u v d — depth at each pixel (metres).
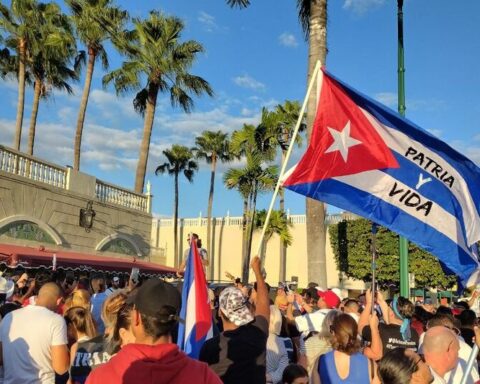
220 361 3.81
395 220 5.76
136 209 24.77
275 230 35.72
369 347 5.39
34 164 18.39
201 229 40.28
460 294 6.05
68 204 19.89
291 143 5.53
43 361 4.41
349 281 33.47
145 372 2.27
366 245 29.19
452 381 4.76
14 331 4.43
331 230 31.98
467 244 5.88
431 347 4.00
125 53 29.03
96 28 27.41
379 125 5.84
